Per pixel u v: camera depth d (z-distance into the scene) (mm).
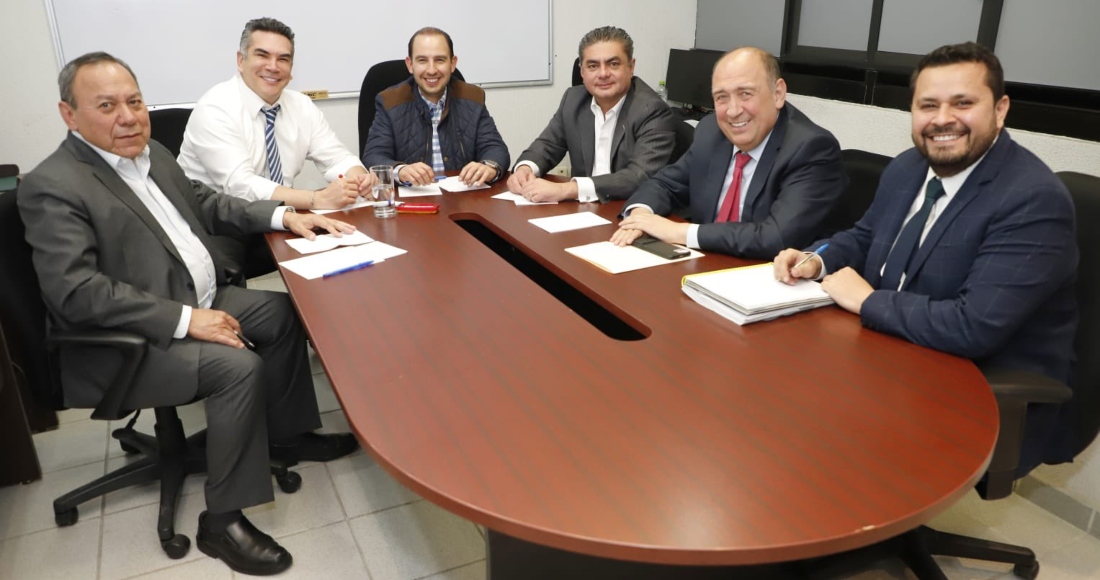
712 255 1934
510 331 1453
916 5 2973
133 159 1846
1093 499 1983
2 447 2113
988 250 1390
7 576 1785
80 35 3357
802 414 1125
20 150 3410
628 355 1338
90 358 1750
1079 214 1491
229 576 1792
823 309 1552
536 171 2887
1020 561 1728
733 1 4160
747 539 859
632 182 2557
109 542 1916
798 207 1933
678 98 4332
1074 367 1479
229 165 2469
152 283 1813
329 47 3816
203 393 1744
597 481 968
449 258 1921
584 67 2672
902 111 2730
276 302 2098
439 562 1838
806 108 3146
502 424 1105
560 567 1220
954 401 1162
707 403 1161
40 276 1655
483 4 4055
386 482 2170
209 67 3615
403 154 3002
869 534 871
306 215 2184
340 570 1808
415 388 1221
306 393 2178
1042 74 2480
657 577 1298
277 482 2129
